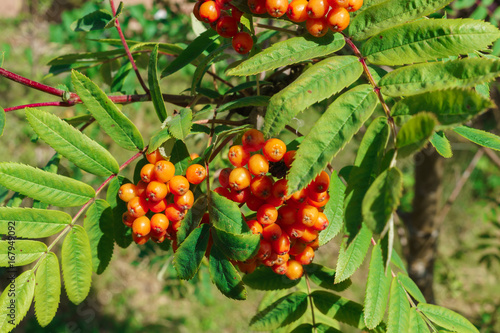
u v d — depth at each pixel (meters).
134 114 1.34
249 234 0.31
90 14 0.41
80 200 0.34
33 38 1.19
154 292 1.53
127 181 0.35
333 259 1.21
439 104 0.27
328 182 0.31
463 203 1.50
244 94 0.40
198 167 0.32
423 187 0.85
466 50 0.29
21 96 1.35
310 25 0.31
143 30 0.72
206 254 0.34
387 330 0.33
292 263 0.35
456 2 0.49
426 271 0.88
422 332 0.33
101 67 0.49
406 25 0.30
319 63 0.30
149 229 0.33
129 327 1.38
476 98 0.26
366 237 0.30
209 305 1.49
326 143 0.28
